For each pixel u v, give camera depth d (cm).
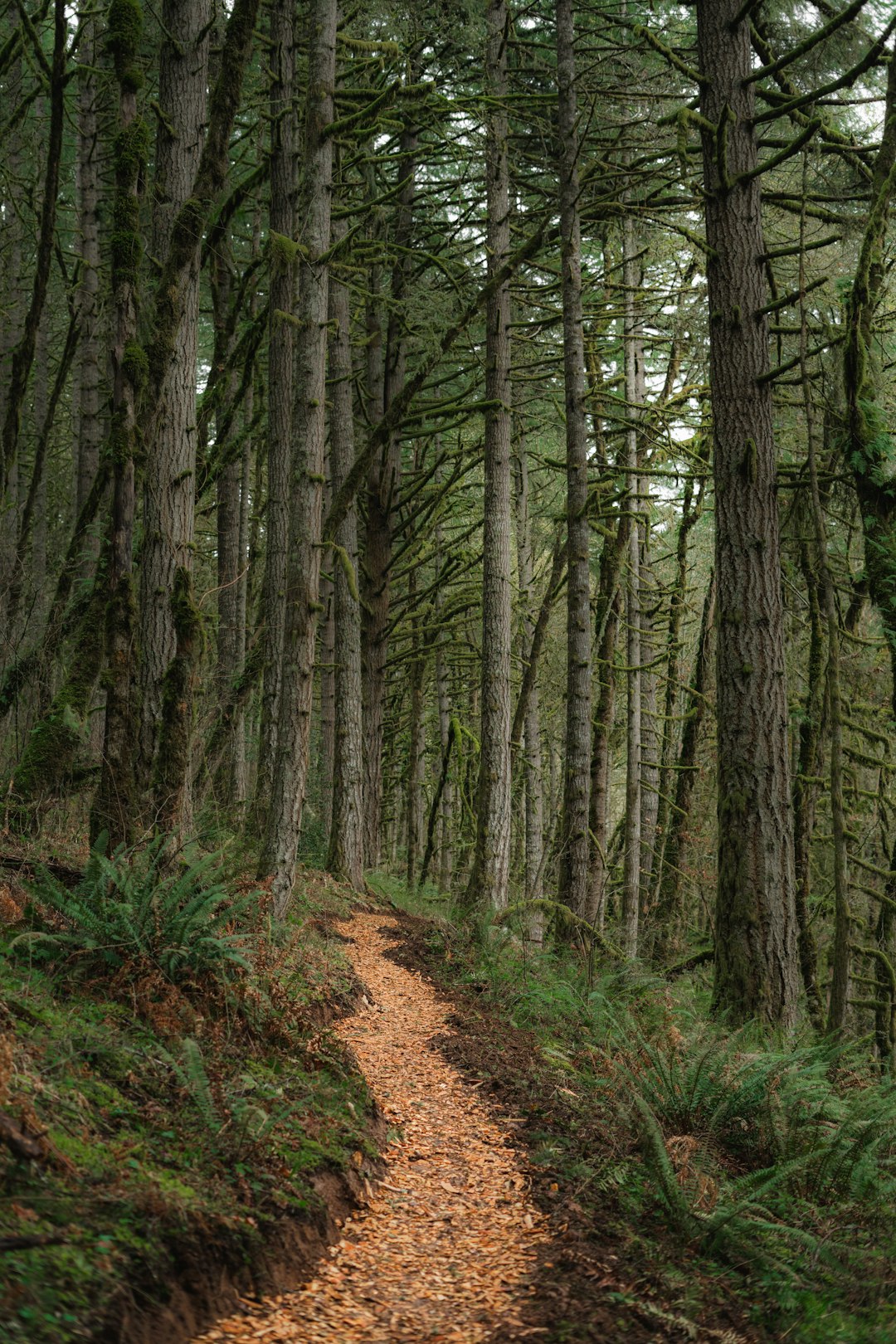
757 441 986
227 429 1428
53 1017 525
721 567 993
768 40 1063
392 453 2105
